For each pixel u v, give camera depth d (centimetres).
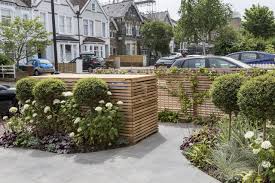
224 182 482
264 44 3262
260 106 473
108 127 652
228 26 3519
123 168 555
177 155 610
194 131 726
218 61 1134
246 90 486
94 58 3284
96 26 4528
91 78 679
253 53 1656
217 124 710
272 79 472
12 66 2598
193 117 901
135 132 691
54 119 712
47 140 688
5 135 725
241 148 525
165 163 570
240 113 554
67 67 3212
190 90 908
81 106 704
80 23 4231
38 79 762
